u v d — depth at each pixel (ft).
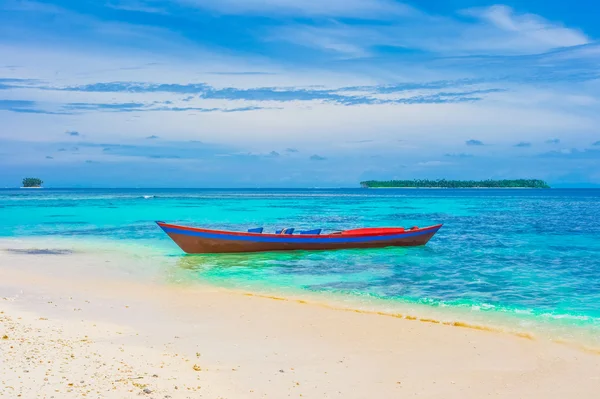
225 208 232.94
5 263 70.85
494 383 29.27
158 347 33.45
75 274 63.21
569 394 27.84
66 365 26.86
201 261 75.25
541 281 61.98
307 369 30.60
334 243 85.10
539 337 38.91
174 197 400.67
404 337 38.22
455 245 95.71
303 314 44.73
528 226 138.21
